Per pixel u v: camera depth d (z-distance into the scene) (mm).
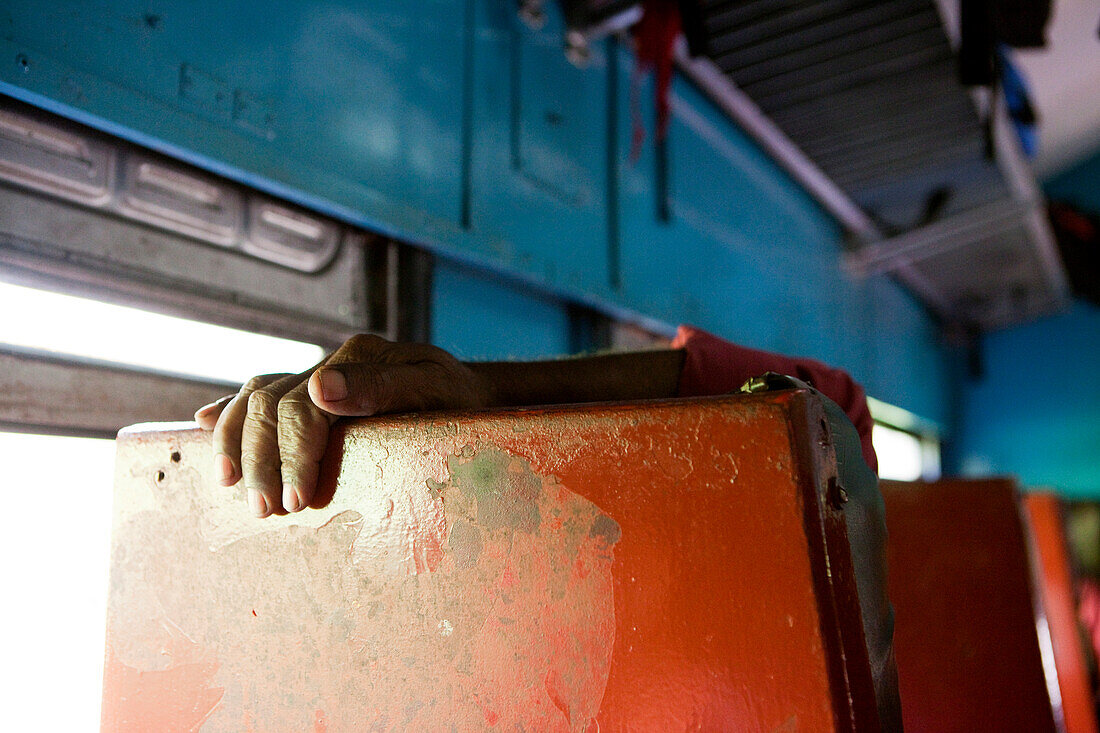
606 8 3000
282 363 1892
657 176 3535
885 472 6684
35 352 1402
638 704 490
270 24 1822
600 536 512
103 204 1526
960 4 2199
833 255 5570
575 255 2918
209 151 1639
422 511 581
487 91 2580
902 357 6863
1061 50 5191
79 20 1411
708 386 909
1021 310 7855
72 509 1425
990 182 5020
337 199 1952
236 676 654
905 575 1387
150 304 1600
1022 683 1299
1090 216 6844
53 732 1338
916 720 1341
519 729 528
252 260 1826
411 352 713
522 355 2719
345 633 604
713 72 3641
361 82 2082
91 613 1424
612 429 516
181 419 1637
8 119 1369
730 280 4090
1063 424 7906
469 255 2396
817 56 3500
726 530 475
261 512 629
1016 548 1345
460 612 558
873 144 4438
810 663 444
